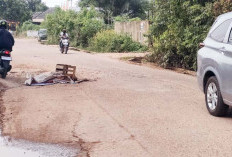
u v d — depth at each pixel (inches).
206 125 299.1
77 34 1466.5
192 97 413.1
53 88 462.0
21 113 339.6
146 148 245.3
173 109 354.3
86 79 520.7
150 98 403.9
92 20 1503.4
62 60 809.5
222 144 252.2
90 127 294.2
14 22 3157.0
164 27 769.6
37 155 237.3
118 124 301.9
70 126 297.6
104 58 912.3
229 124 302.8
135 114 333.7
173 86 484.4
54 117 324.5
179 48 684.7
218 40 338.3
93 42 1312.7
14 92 436.8
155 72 642.2
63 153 239.9
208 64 336.2
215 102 328.2
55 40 1681.8
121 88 463.2
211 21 645.3
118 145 252.1
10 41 538.3
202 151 239.0
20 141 263.4
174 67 717.9
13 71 605.0
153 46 787.4
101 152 239.6
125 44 1192.2
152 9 809.5
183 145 250.5
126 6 2301.9
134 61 852.0
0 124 306.0
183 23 703.7
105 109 352.5
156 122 307.6
